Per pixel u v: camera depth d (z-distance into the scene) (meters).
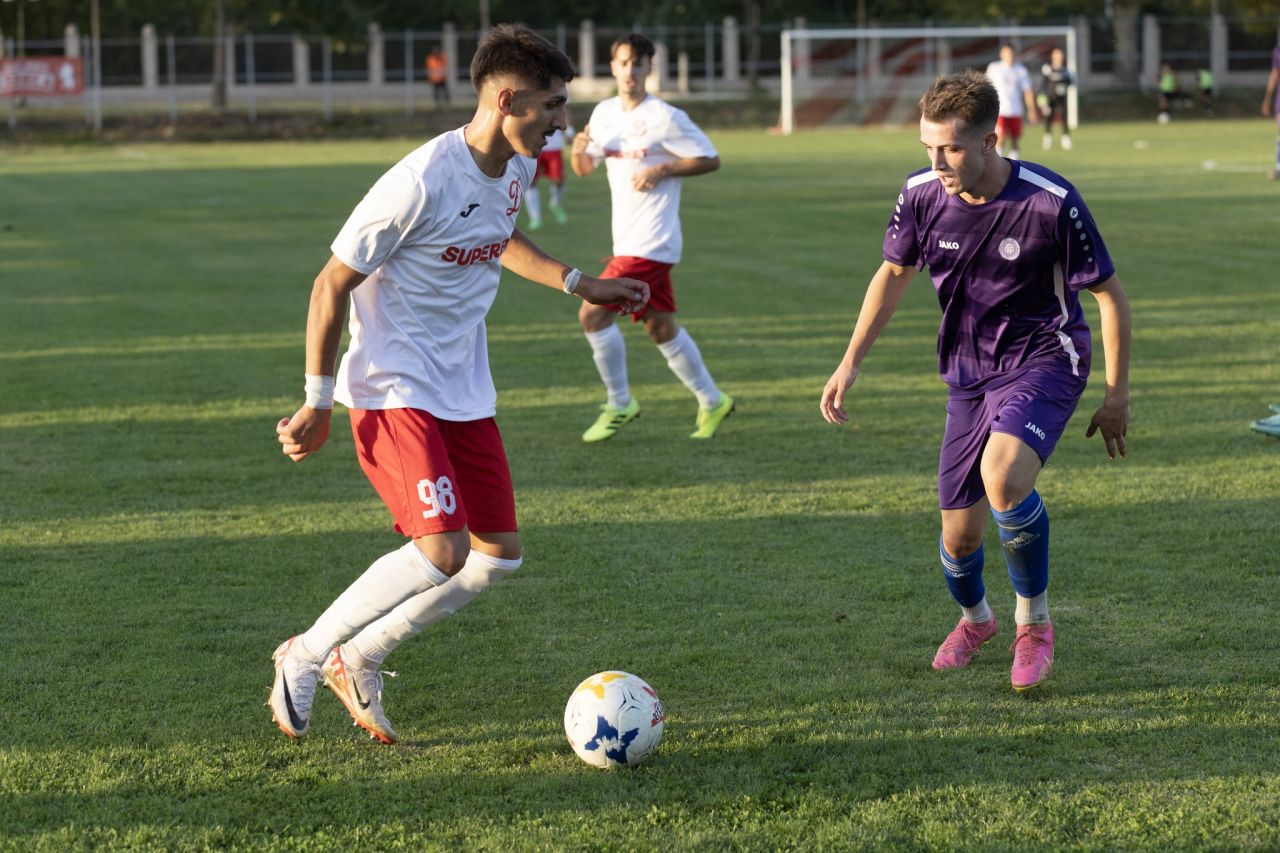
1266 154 39.72
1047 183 5.58
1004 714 5.59
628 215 10.40
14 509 8.80
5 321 16.23
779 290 17.86
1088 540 7.89
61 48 70.19
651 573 7.46
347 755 5.34
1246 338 13.89
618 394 10.43
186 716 5.68
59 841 4.61
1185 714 5.53
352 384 5.26
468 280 5.31
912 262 6.04
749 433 10.75
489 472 5.45
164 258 22.16
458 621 6.77
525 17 75.25
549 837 4.61
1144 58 70.50
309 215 28.78
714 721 5.57
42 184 37.72
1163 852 4.43
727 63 73.94
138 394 12.30
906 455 9.98
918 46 64.69
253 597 7.13
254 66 71.38
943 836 4.55
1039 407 5.71
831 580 7.31
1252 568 7.34
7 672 6.11
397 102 72.06
